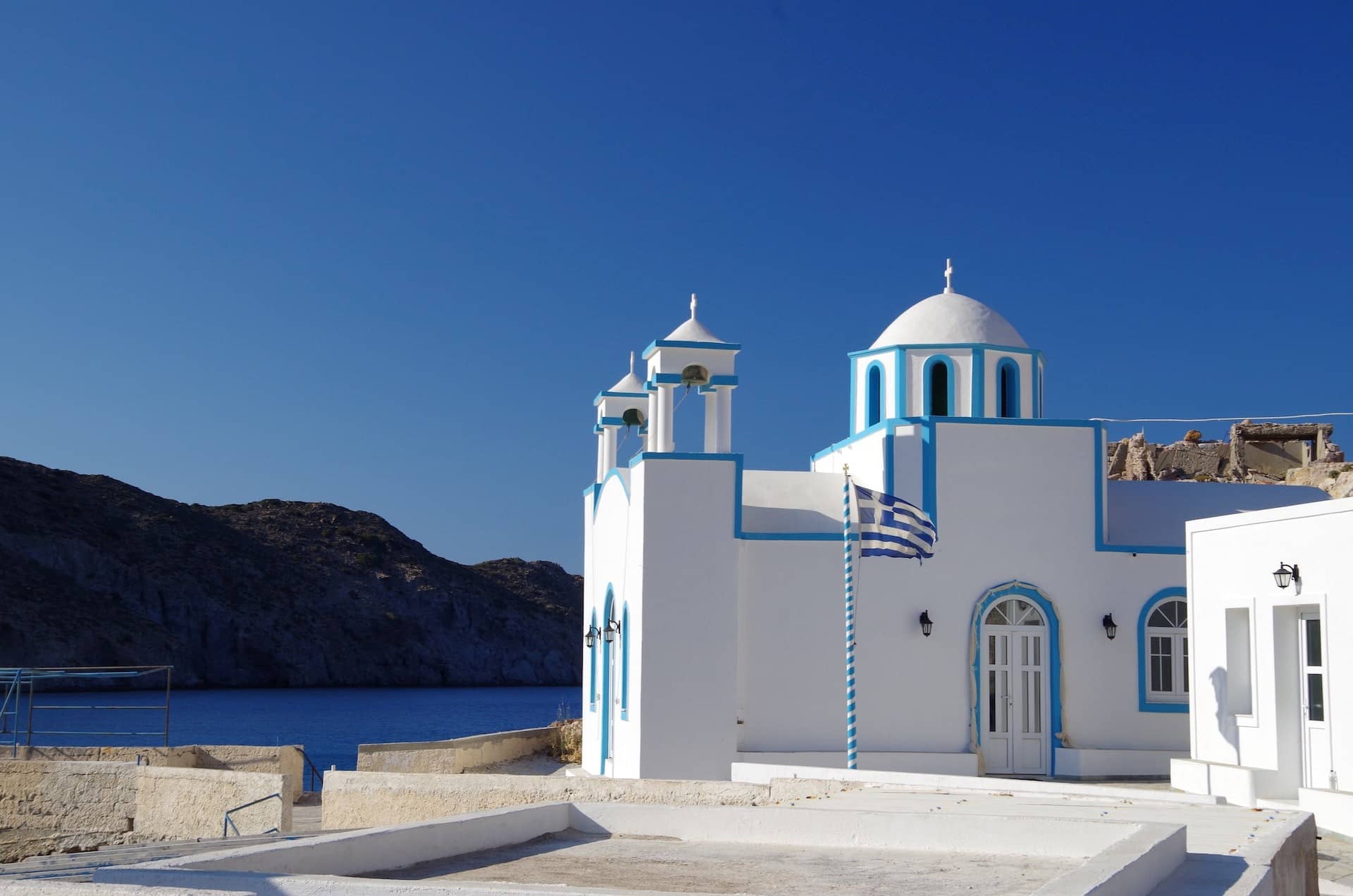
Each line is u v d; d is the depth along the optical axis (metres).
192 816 21.33
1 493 134.25
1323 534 18.12
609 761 26.38
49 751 27.59
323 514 170.12
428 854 10.21
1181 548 24.84
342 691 137.75
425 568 167.00
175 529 148.00
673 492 23.42
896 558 24.16
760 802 16.44
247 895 5.84
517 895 6.63
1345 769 17.52
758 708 23.67
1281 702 18.95
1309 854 11.66
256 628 139.50
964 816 11.30
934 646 24.22
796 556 24.14
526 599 176.75
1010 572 24.53
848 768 20.45
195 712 100.94
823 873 9.69
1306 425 55.62
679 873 9.70
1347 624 17.58
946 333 27.45
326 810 18.91
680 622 23.11
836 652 23.97
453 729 82.75
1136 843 8.66
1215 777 19.70
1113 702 24.38
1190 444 57.31
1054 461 24.91
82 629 122.00
